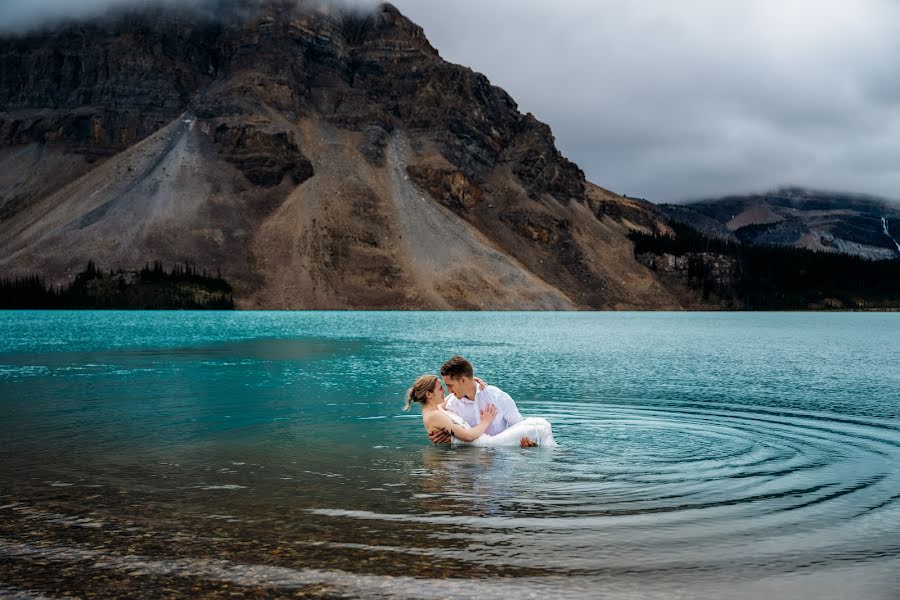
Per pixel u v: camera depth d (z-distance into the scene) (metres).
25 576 4.80
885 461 8.91
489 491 7.24
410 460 8.97
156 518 6.18
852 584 4.62
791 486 7.51
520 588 4.57
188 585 4.64
